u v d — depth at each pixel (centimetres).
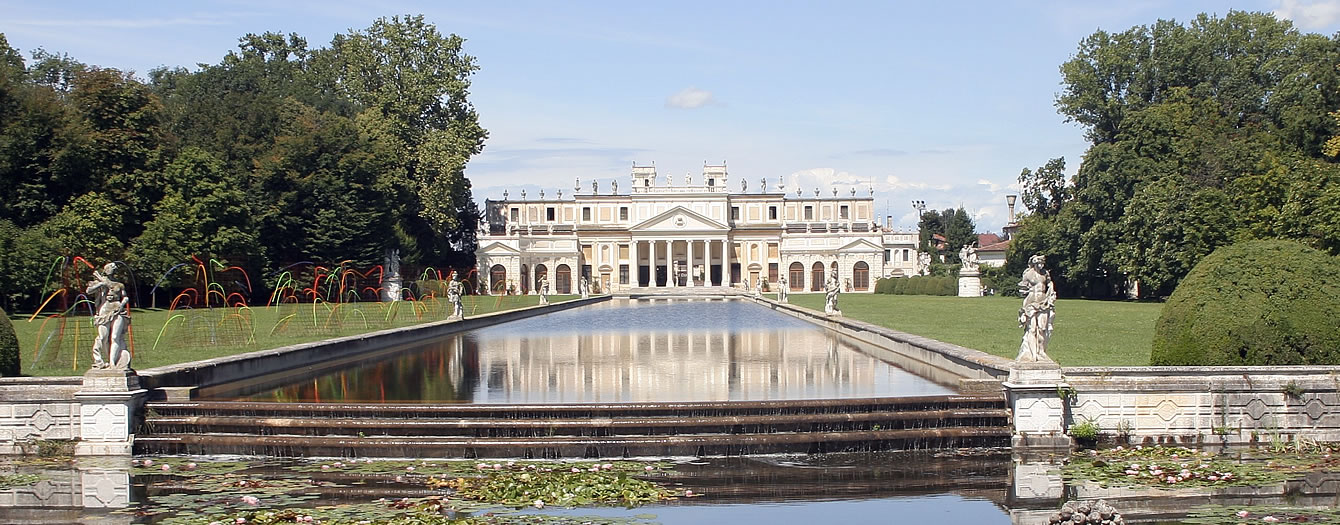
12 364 2270
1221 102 8344
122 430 2041
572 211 17112
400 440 1997
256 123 8388
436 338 4631
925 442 2041
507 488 1691
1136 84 8769
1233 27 8888
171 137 7394
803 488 1752
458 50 10588
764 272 16388
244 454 2005
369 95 10200
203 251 6856
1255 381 2053
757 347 3947
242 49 11938
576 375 2878
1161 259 6725
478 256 14125
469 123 10556
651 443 1984
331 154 8312
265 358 2917
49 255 5647
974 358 2539
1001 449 2042
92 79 6644
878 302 8612
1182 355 2258
